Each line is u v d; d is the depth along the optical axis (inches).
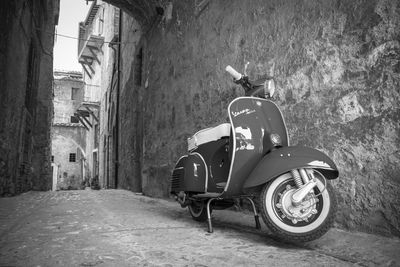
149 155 334.6
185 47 254.4
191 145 141.1
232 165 107.8
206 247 97.0
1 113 237.3
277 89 144.0
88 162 1177.4
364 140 104.0
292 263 81.5
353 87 109.0
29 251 91.1
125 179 506.9
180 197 141.9
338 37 116.0
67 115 1346.0
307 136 125.9
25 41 305.6
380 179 98.4
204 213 140.9
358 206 104.0
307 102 127.4
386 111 98.2
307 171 92.0
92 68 1110.4
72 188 1279.5
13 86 266.2
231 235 114.8
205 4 221.6
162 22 320.8
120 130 585.0
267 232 118.0
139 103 438.0
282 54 143.6
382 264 79.6
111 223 139.6
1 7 224.2
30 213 171.2
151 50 362.3
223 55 193.3
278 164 92.3
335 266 79.3
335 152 113.6
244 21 174.2
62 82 1354.6
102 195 330.6
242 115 110.1
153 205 224.2
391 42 98.0
